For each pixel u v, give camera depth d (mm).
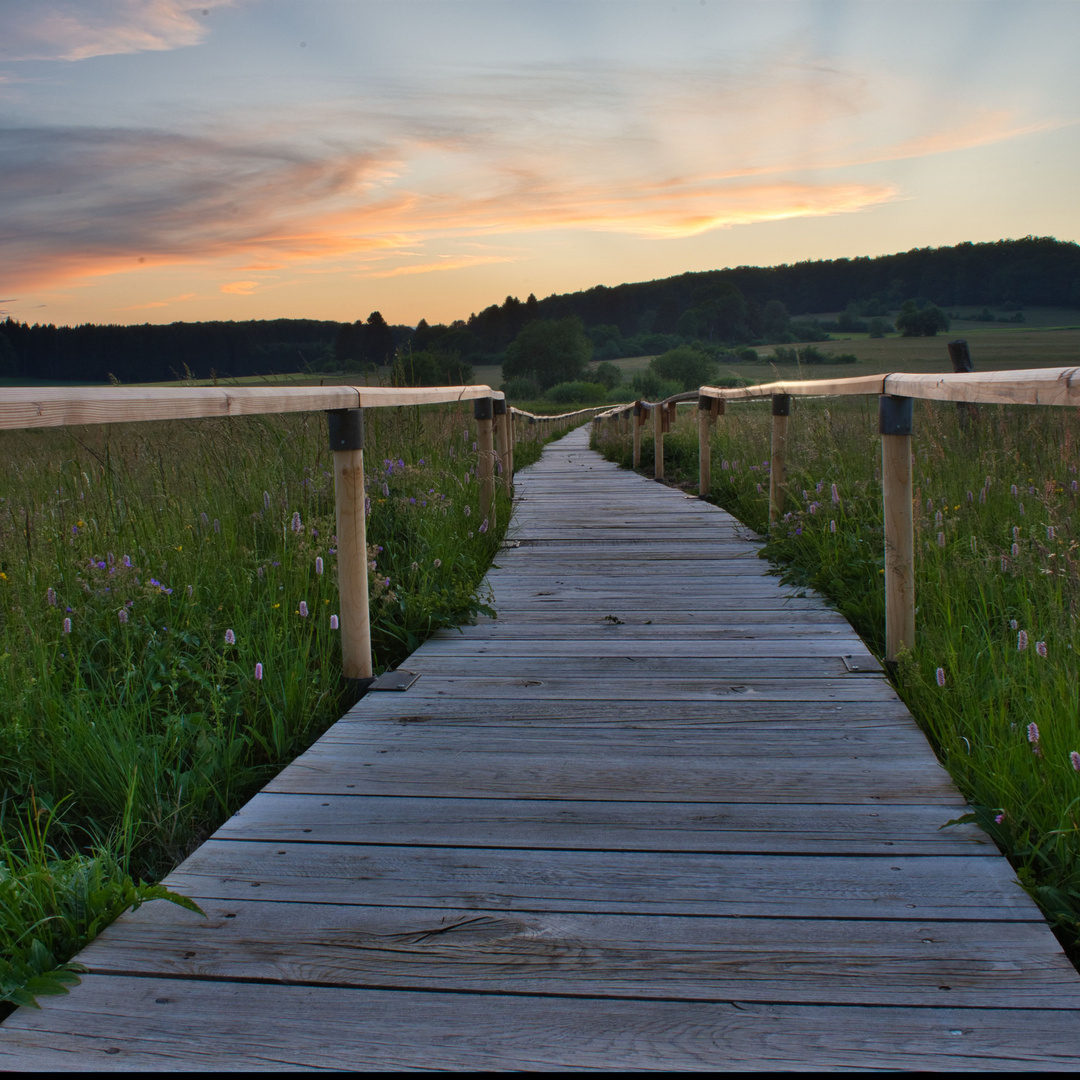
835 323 155250
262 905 1663
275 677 2748
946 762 2309
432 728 2623
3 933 1509
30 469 4562
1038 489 4473
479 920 1604
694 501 8188
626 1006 1359
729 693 2891
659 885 1724
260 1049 1274
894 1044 1264
